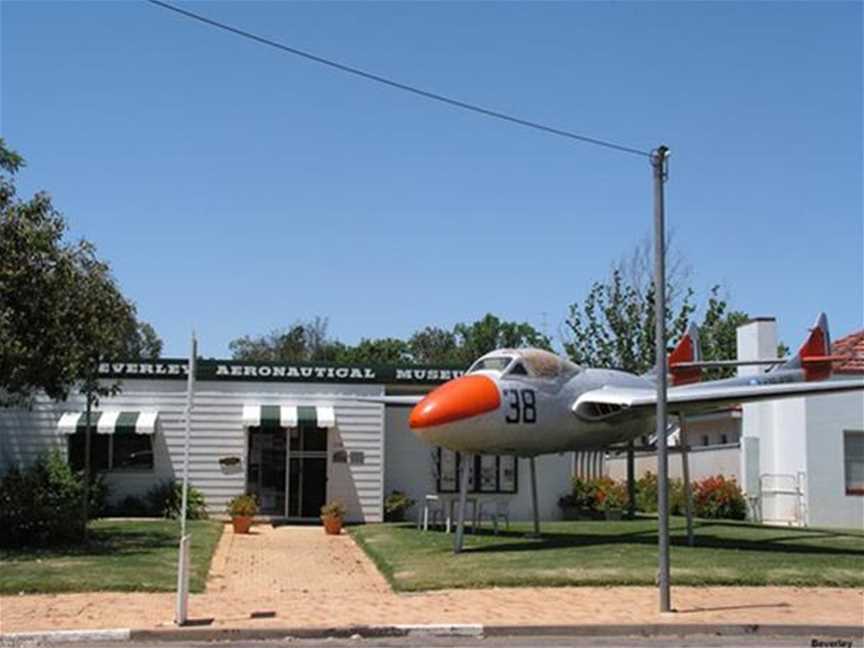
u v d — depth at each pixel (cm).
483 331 7319
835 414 3058
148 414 2866
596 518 3028
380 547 2095
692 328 2822
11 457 2808
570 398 2173
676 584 1566
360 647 1167
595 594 1488
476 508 2475
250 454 2909
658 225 1455
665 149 1452
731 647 1172
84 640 1197
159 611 1355
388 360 6994
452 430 1984
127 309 2205
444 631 1234
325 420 2845
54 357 1997
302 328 7206
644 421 2305
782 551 1923
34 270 2000
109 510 2828
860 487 3061
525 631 1238
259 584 1681
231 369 2911
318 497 2908
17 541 2022
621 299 4538
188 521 2683
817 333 2847
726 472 3306
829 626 1257
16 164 2055
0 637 1183
